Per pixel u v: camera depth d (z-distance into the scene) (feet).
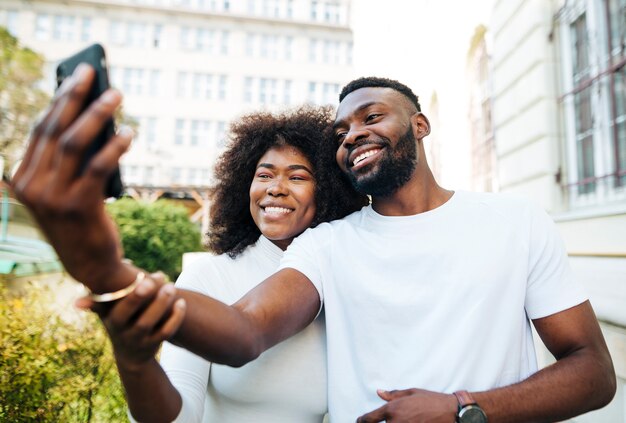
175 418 2.92
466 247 4.06
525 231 4.13
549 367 3.71
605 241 7.66
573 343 3.84
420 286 4.01
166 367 3.74
